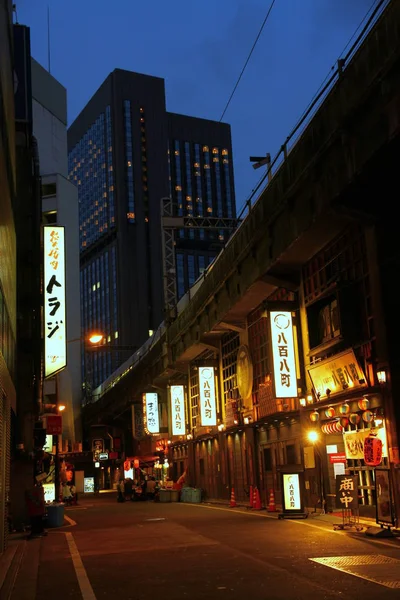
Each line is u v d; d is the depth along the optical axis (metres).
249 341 33.50
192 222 50.62
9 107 19.75
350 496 18.19
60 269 36.44
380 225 19.25
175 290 49.53
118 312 199.00
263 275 26.58
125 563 14.27
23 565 14.95
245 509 29.48
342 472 23.36
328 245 23.59
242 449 34.53
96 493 77.88
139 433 62.94
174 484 44.47
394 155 16.98
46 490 44.44
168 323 48.19
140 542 18.17
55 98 87.19
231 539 17.53
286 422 28.20
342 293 21.28
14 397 23.34
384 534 16.12
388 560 12.70
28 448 27.80
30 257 29.45
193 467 45.22
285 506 22.53
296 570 12.05
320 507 23.94
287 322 26.22
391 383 18.44
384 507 16.48
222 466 37.97
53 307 35.84
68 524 26.53
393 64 15.56
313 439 24.41
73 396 85.50
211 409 38.84
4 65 16.91
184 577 12.00
